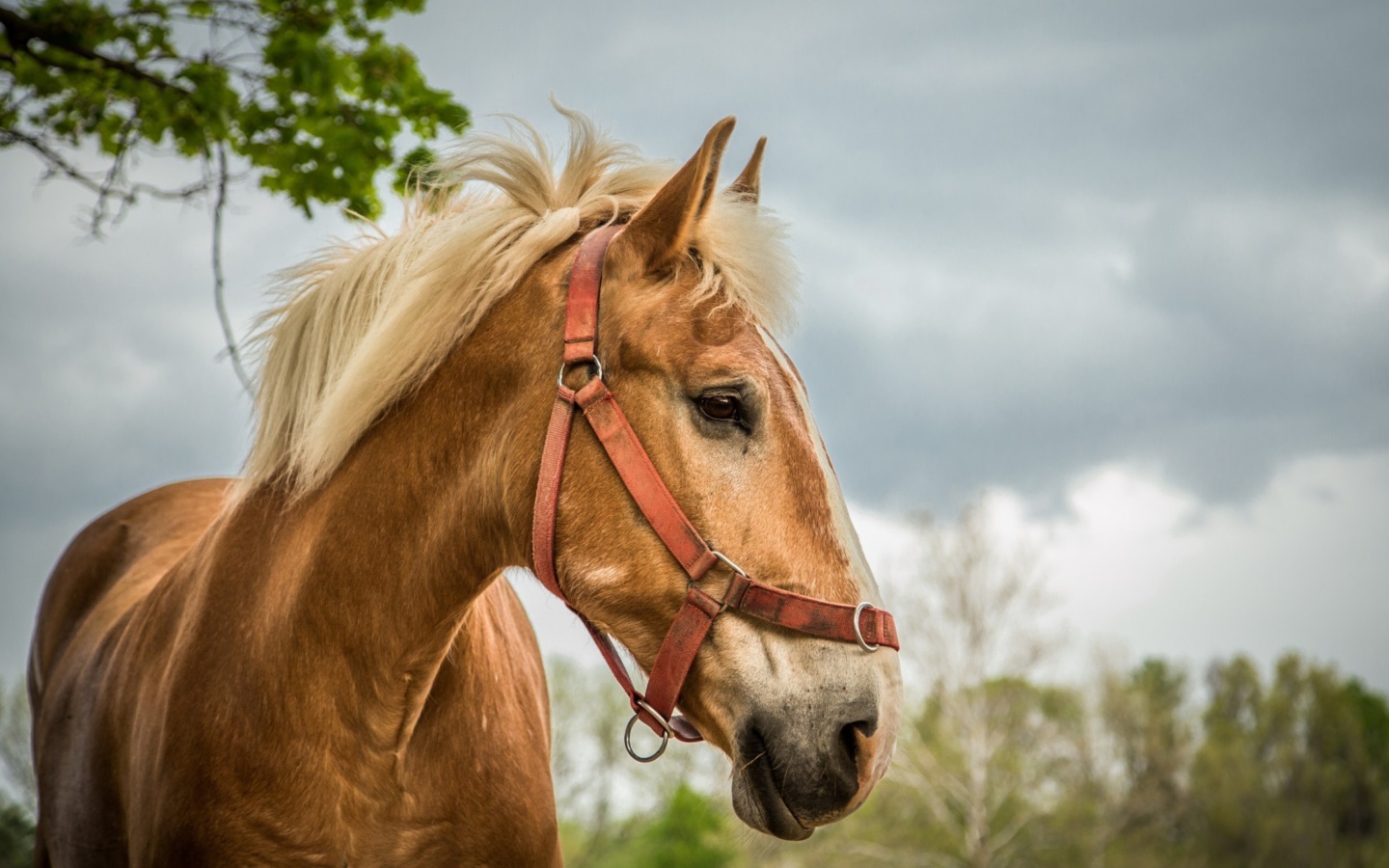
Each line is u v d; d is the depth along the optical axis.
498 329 2.26
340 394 2.30
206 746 2.35
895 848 22.34
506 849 2.44
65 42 3.68
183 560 2.79
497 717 2.53
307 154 3.92
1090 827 24.31
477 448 2.25
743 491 2.02
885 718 1.97
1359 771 34.53
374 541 2.31
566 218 2.30
